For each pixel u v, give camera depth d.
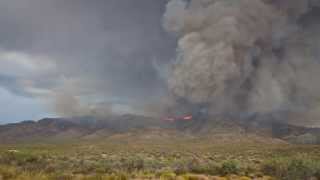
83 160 44.81
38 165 37.41
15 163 39.25
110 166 39.28
